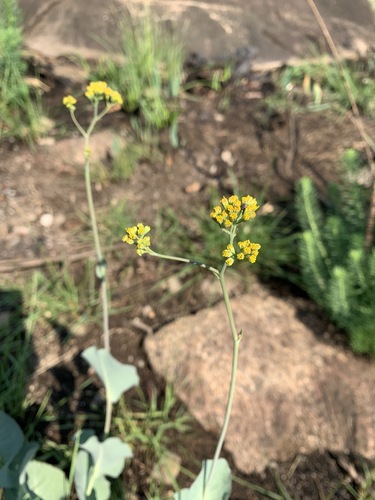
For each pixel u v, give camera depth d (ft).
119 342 1.39
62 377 1.32
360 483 1.17
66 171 1.77
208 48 2.24
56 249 1.56
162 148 1.88
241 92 2.13
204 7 2.33
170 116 1.96
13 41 1.88
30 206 1.66
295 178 1.78
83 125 1.92
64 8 2.26
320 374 1.30
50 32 2.22
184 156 1.86
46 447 1.20
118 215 1.65
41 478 0.99
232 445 1.21
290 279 1.49
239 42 2.26
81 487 0.97
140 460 1.19
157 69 2.06
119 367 1.05
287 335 1.37
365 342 1.30
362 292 1.31
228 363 1.30
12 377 1.31
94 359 1.05
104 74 2.08
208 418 1.24
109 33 2.22
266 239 1.55
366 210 1.47
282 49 2.25
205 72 2.18
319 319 1.41
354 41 2.28
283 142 1.91
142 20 2.25
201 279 1.51
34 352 1.36
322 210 1.65
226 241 1.55
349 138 1.91
